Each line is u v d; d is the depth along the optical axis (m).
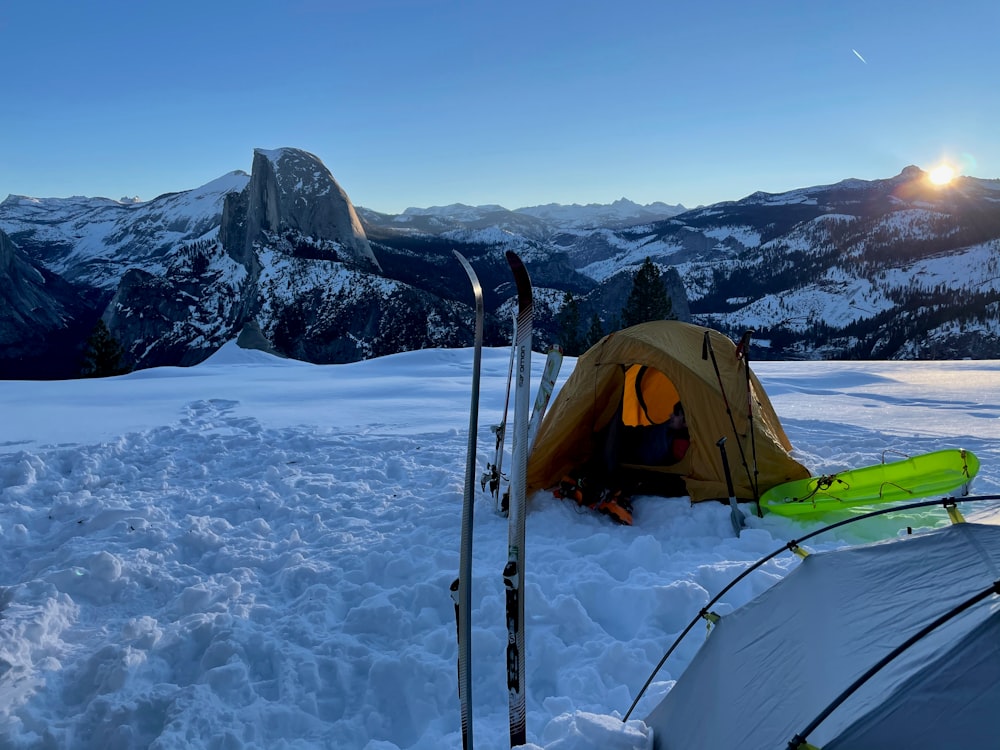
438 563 5.53
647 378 7.77
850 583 2.64
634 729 2.97
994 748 1.83
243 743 3.52
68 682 4.04
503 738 3.57
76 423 11.30
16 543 6.13
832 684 2.26
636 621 4.74
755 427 6.90
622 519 6.50
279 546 6.00
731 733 2.47
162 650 4.27
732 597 4.85
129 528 6.32
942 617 2.19
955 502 3.03
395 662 4.14
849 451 9.07
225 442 9.96
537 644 4.35
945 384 16.97
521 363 2.88
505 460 8.90
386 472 8.48
